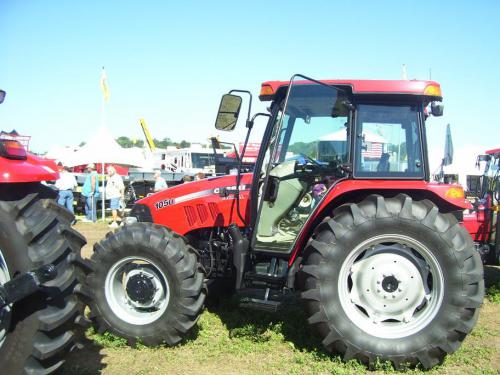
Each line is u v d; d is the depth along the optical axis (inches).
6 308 105.4
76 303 111.0
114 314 165.8
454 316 143.2
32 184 117.0
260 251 164.6
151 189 651.5
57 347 106.8
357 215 147.9
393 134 161.5
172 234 168.6
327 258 147.3
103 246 167.9
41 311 105.3
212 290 207.6
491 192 230.2
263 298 171.5
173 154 872.3
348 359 146.9
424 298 151.2
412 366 146.4
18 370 104.3
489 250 226.2
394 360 144.3
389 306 151.1
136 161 656.4
